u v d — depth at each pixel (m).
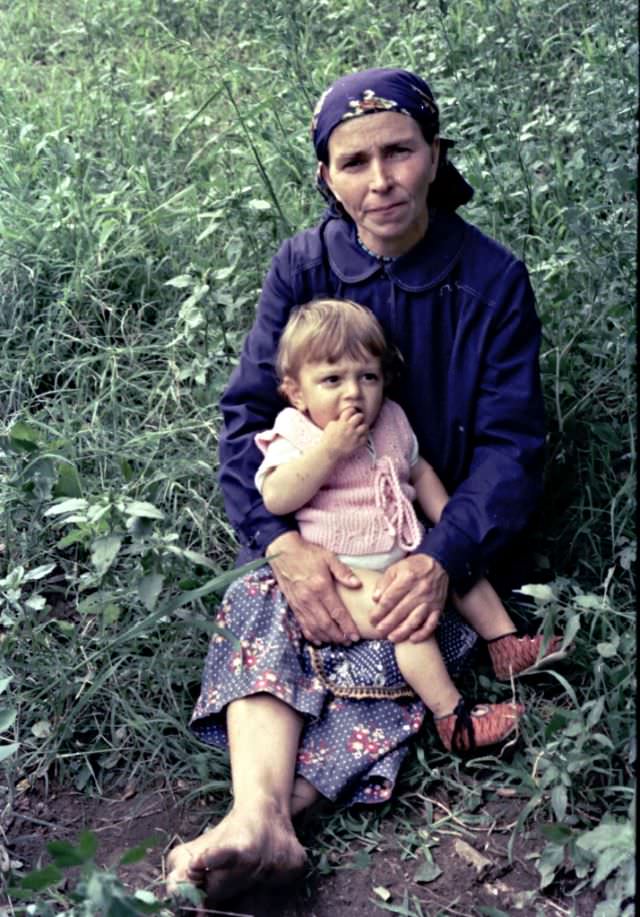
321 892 2.76
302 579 3.07
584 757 2.77
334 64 5.35
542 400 3.29
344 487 3.16
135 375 4.10
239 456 3.27
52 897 2.75
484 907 2.70
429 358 3.26
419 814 2.94
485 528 3.15
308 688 3.01
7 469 3.83
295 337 3.12
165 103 5.42
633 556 3.21
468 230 3.28
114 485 3.75
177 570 3.34
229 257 4.08
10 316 4.39
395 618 3.03
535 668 3.03
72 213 4.53
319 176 3.30
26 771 3.12
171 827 2.96
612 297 3.74
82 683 3.23
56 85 5.71
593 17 5.38
